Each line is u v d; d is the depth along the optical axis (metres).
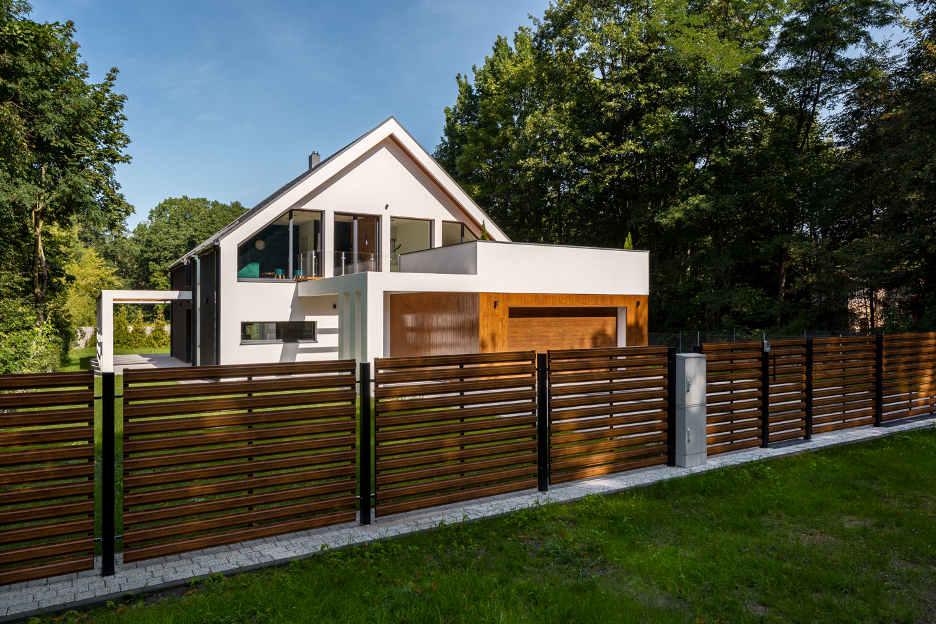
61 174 19.77
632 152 26.33
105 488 4.00
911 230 18.02
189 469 4.28
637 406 6.60
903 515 5.22
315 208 19.91
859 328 23.16
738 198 23.36
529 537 4.82
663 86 25.03
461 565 4.25
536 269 15.88
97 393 12.58
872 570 4.18
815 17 22.53
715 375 7.16
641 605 3.63
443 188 21.80
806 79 23.75
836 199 21.56
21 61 16.61
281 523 4.64
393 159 21.25
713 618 3.51
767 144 25.58
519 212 34.84
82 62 21.56
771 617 3.48
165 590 3.91
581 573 4.06
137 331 36.84
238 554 4.40
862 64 22.64
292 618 3.46
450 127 38.06
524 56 33.03
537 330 16.28
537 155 27.34
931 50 18.92
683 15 23.47
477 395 5.50
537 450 5.93
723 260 25.50
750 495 5.77
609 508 5.39
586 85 27.47
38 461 3.79
